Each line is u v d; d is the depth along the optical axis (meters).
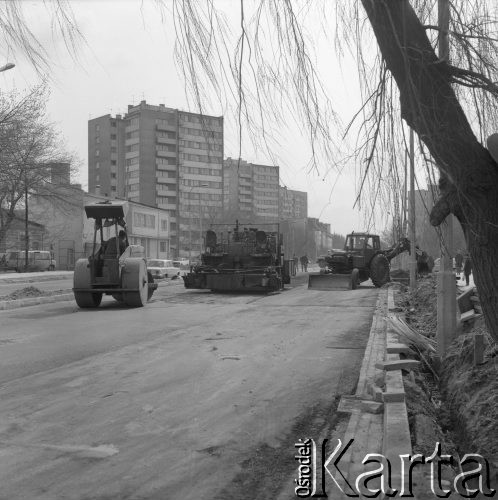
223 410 5.97
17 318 14.14
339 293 22.44
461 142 3.16
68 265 54.84
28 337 10.95
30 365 8.27
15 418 5.68
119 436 5.14
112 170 86.94
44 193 39.31
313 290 24.50
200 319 13.80
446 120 3.15
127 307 16.97
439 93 3.17
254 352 9.30
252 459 4.60
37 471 4.33
